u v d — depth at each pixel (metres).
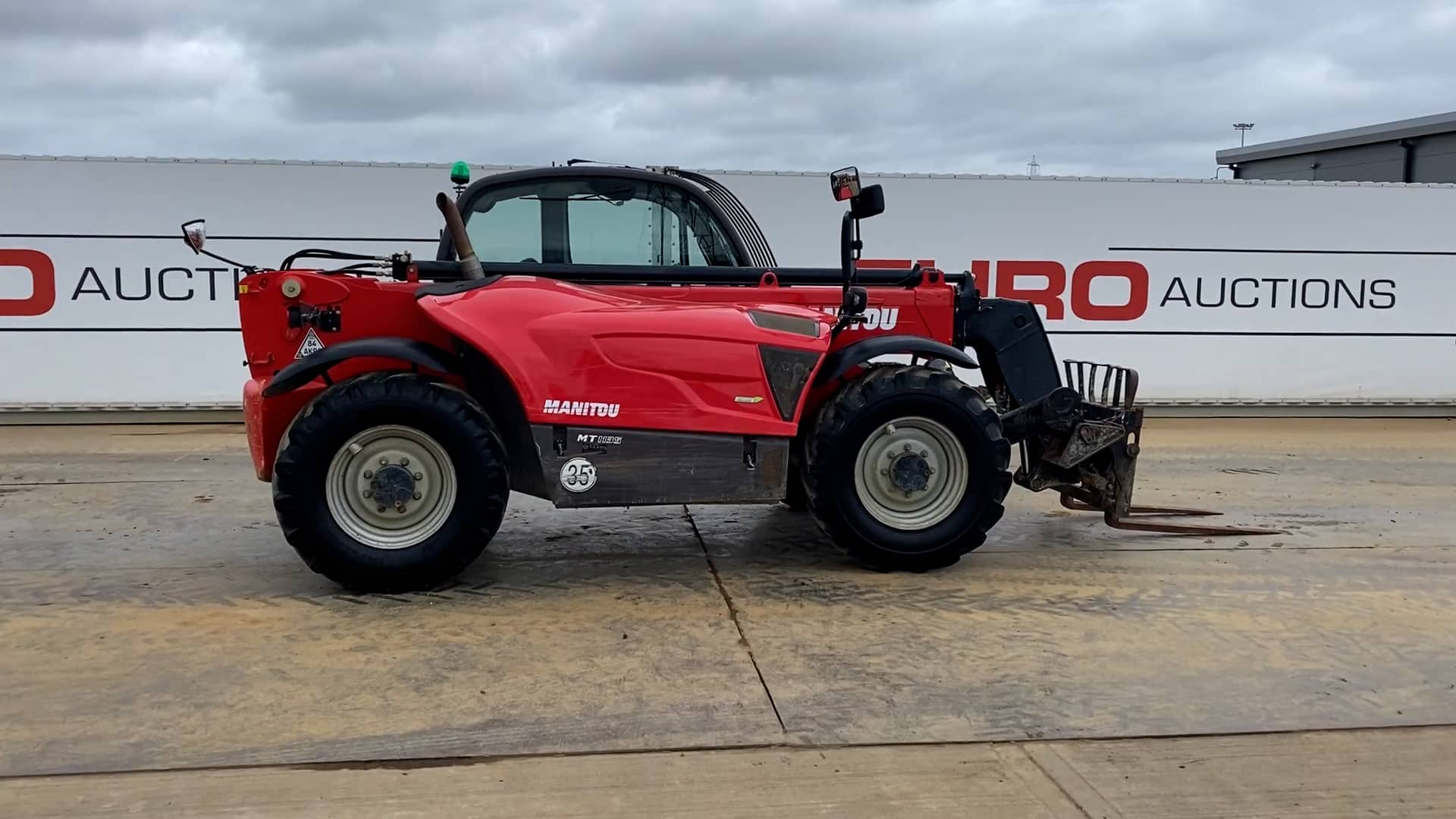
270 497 6.32
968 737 3.05
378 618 4.01
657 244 5.08
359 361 4.53
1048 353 5.32
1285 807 2.68
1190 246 10.52
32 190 9.27
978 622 4.07
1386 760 2.95
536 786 2.73
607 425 4.25
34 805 2.60
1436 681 3.53
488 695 3.30
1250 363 10.73
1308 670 3.62
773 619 4.07
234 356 9.75
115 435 9.05
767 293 4.86
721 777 2.79
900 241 10.25
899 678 3.48
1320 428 10.20
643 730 3.07
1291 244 10.60
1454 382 10.91
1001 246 10.36
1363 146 17.08
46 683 3.35
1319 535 5.59
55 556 4.90
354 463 4.20
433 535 4.23
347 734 3.02
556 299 4.34
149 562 4.80
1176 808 2.66
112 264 9.47
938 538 4.61
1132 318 10.55
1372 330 10.78
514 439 4.44
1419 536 5.58
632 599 4.30
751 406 4.37
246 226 9.59
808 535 5.43
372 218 9.73
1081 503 5.80
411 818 2.57
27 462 7.61
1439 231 10.70
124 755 2.87
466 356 4.45
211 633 3.83
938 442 4.63
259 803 2.62
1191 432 9.82
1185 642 3.87
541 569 4.74
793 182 10.05
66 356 9.52
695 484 4.35
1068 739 3.05
